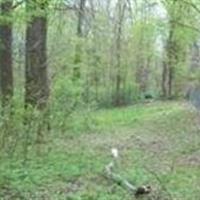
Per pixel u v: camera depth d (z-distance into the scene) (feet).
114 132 73.67
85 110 78.48
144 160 52.21
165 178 43.39
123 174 43.60
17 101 48.55
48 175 41.01
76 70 81.66
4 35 56.08
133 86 141.38
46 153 49.26
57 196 35.91
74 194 36.63
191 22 69.46
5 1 44.11
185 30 79.92
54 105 60.49
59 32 77.77
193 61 110.93
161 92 151.64
